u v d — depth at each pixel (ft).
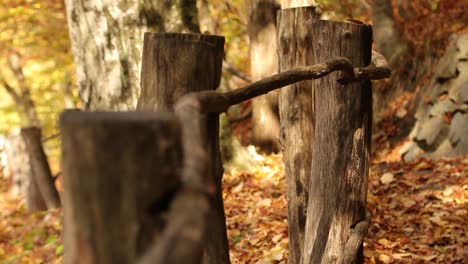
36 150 26.68
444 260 15.01
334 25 10.99
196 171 4.43
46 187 26.73
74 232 4.61
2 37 41.52
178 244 3.81
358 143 11.28
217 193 9.39
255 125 31.14
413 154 26.76
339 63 10.05
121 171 4.43
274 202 20.57
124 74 23.20
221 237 9.51
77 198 4.50
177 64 8.73
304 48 13.23
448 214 17.84
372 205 18.78
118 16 23.04
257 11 30.71
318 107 11.69
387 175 21.48
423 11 32.76
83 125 4.39
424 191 19.95
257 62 30.86
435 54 29.17
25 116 56.29
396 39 31.14
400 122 28.96
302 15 13.14
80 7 23.53
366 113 11.37
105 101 23.54
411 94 29.37
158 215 4.56
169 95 8.75
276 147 30.68
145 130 4.45
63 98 54.54
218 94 7.73
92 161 4.41
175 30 23.47
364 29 11.02
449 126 26.03
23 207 28.17
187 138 4.83
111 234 4.50
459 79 26.61
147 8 23.08
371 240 16.14
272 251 16.21
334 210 11.37
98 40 23.34
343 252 11.12
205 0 38.55
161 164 4.53
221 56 9.24
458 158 23.44
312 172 11.94
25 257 22.20
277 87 9.27
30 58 47.01
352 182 11.32
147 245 4.53
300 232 13.78
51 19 40.98
